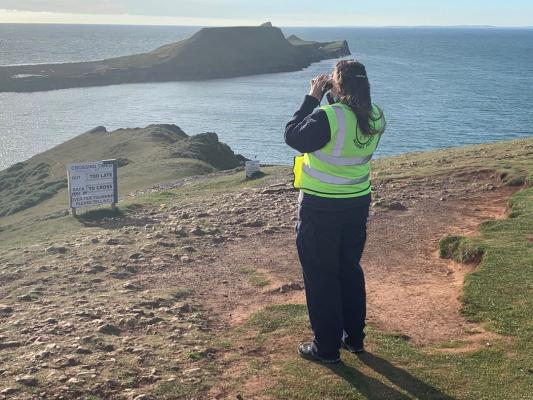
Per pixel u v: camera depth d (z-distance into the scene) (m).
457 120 83.19
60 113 108.06
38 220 21.05
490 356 5.19
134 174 34.53
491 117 85.69
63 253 9.65
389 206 11.41
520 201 10.59
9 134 86.44
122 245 9.74
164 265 8.39
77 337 5.65
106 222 13.66
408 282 7.54
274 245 9.34
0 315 6.57
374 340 5.55
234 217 11.52
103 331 5.82
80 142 58.56
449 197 12.17
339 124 4.40
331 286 4.88
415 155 22.92
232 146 71.50
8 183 47.72
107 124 95.12
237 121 93.31
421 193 12.73
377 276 7.80
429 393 4.59
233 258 8.68
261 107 110.44
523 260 7.48
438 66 187.12
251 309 6.64
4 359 5.20
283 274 7.88
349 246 4.93
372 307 6.62
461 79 145.12
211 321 6.27
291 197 13.53
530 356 5.14
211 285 7.51
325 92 4.72
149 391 4.64
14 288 7.77
